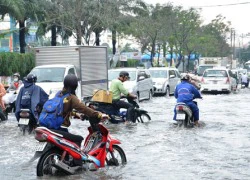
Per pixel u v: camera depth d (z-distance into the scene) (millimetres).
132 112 17812
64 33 52375
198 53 86500
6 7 37500
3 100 19797
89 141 10180
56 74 21578
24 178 9445
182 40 69375
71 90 9500
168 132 15812
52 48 24406
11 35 57281
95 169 9945
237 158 11414
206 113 22219
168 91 35750
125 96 18016
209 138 14492
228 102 29109
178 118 16656
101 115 9750
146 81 30266
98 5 46094
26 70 38281
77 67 23906
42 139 9125
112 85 17641
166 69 36656
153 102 29297
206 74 38781
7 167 10547
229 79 38375
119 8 50844
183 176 9609
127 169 10188
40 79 21328
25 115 15211
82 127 17438
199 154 11930
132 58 65750
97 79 25875
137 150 12492
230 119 19703
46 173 9484
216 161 11078
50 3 43719
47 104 9438
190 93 17031
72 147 9430
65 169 9367
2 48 57188
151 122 18500
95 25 46250
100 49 26344
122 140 14164
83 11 44469
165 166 10547
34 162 11062
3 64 35781
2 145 13438
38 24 43594
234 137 14695
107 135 10133
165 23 64062
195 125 17328
